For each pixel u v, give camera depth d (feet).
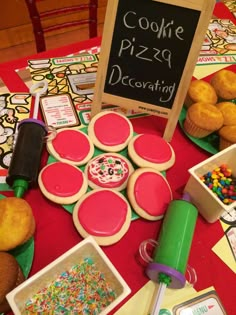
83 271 0.99
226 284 1.06
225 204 1.11
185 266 0.96
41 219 1.13
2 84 1.47
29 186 1.17
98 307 0.93
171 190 1.24
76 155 1.23
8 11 3.03
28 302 0.93
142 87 1.24
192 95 1.39
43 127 1.23
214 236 1.16
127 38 1.13
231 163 1.23
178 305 1.00
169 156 1.28
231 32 1.89
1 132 1.31
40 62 1.57
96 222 1.08
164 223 1.05
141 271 1.06
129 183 1.17
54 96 1.45
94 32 2.10
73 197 1.13
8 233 0.95
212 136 1.40
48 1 3.11
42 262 1.05
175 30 1.08
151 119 1.45
